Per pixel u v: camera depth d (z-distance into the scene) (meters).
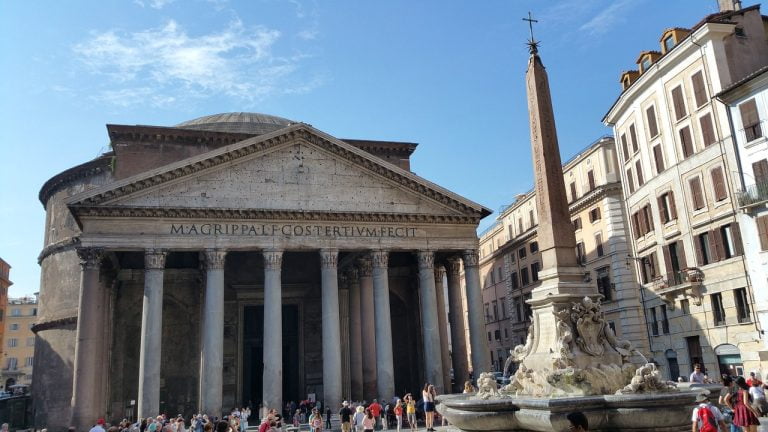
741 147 27.52
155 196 34.28
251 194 35.91
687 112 30.92
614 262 40.03
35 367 52.84
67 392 47.84
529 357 11.63
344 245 36.84
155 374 31.78
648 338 35.78
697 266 30.28
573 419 6.37
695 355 31.12
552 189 12.45
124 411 39.69
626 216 40.34
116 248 32.78
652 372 9.91
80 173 51.91
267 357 33.75
